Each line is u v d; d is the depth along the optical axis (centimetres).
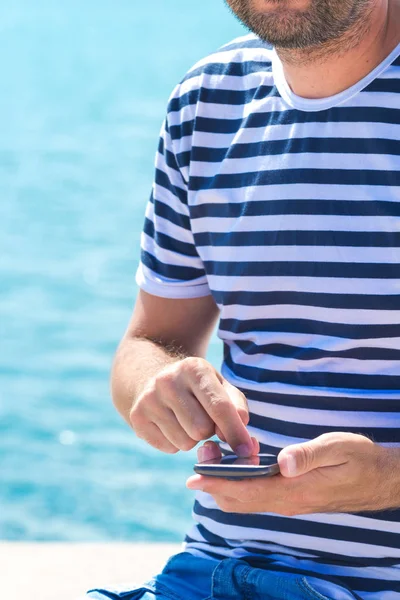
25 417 797
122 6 5284
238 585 194
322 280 198
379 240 194
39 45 4059
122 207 1647
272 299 205
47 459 706
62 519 610
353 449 171
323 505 174
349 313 196
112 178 1873
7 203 1692
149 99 2794
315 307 199
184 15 4853
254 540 201
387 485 177
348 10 189
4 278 1261
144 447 725
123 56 3644
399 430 193
